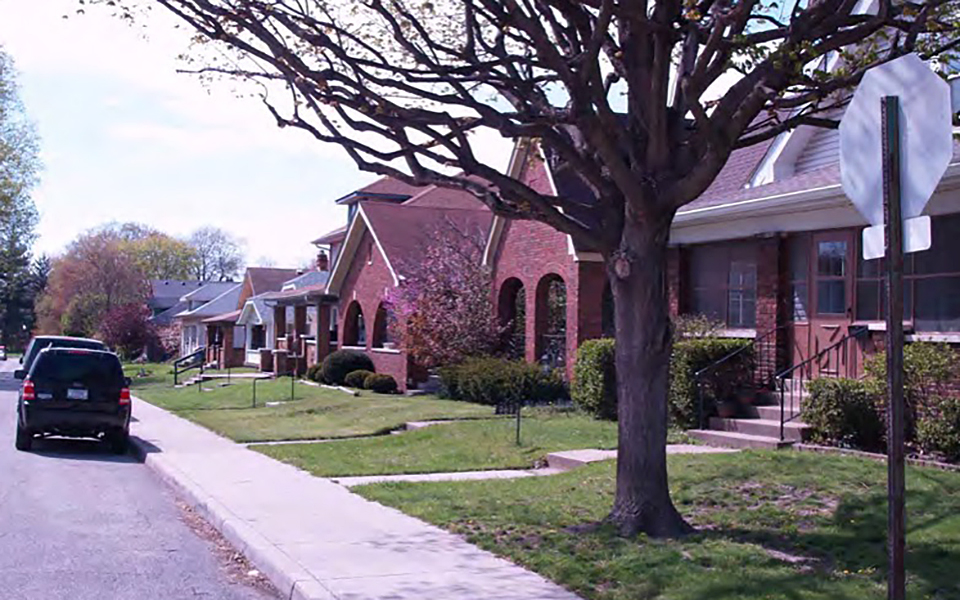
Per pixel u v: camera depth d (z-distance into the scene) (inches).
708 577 282.2
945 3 377.4
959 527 323.3
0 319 4537.4
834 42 355.6
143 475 586.6
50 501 473.4
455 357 992.2
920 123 186.4
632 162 350.3
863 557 299.6
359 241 1333.7
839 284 602.2
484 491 458.0
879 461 441.7
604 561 308.3
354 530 380.5
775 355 635.5
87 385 687.1
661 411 345.1
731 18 341.1
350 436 754.8
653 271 343.0
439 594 284.2
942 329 537.0
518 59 382.3
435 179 377.4
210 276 4739.2
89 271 3334.2
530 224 936.3
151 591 308.3
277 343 1825.8
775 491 393.7
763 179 676.1
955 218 531.8
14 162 1795.0
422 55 388.2
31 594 299.9
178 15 370.0
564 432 644.1
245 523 396.8
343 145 385.1
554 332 1023.6
